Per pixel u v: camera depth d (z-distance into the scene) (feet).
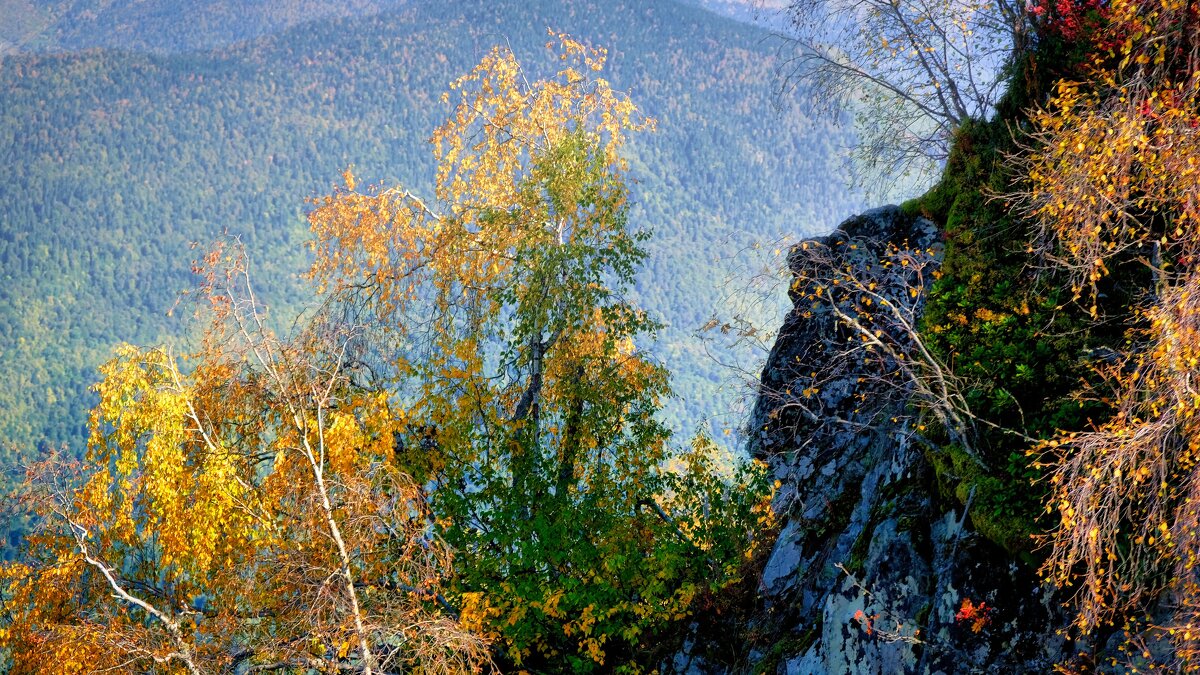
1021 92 47.62
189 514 55.16
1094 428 36.01
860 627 40.78
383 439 58.23
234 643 52.49
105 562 56.24
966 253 45.93
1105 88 38.09
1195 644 28.99
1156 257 32.76
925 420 43.16
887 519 42.01
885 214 54.13
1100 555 29.30
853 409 52.75
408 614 48.24
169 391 57.52
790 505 53.83
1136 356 36.11
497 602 60.23
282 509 54.29
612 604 60.70
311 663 47.32
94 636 51.08
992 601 36.09
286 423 56.03
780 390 54.95
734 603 55.93
